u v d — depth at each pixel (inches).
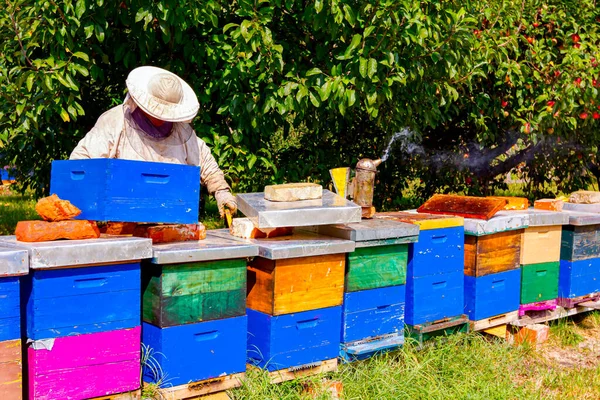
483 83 261.0
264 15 177.6
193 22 171.0
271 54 175.2
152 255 119.7
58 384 111.2
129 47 192.2
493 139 276.2
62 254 108.7
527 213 195.0
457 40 186.4
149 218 124.5
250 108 182.2
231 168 193.2
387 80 179.6
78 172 125.7
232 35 173.9
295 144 246.8
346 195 177.0
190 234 138.7
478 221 177.0
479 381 159.6
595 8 269.1
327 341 148.6
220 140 192.4
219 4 185.2
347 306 151.5
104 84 222.7
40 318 108.7
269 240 145.0
